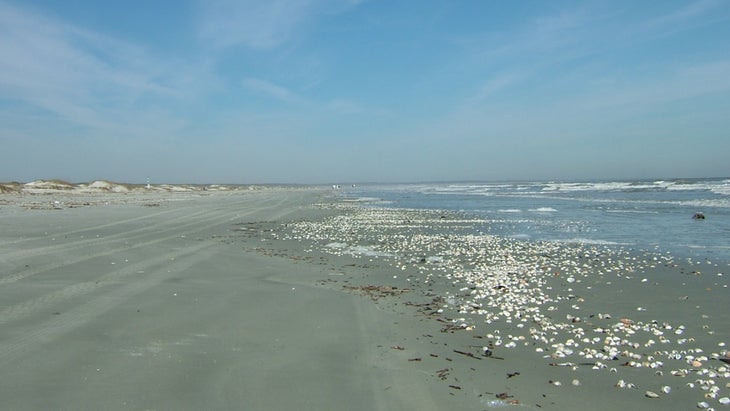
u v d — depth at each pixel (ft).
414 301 38.09
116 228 83.71
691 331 30.07
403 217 123.95
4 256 51.49
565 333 30.22
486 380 22.81
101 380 20.89
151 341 26.23
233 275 46.01
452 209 154.51
